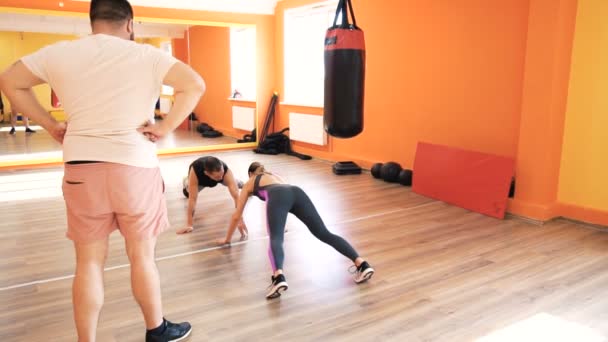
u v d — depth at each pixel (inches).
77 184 59.7
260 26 289.3
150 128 62.4
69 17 261.1
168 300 94.5
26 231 139.1
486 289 98.8
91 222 61.4
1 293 97.8
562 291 97.6
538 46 142.0
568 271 108.2
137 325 84.4
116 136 59.6
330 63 113.2
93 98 58.3
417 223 146.3
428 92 190.7
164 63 61.1
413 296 95.7
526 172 150.0
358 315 87.9
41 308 91.1
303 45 268.8
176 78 61.4
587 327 83.0
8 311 89.9
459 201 165.9
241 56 315.9
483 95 167.6
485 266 111.4
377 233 136.3
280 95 294.7
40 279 105.0
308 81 269.6
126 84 59.1
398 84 205.9
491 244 126.9
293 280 104.0
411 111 200.5
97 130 58.9
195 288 100.2
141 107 61.0
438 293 97.0
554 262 113.8
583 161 144.3
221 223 146.5
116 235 133.0
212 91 337.4
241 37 312.8
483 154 159.0
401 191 189.0
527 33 148.0
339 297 95.5
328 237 101.1
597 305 91.4
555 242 128.6
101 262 64.4
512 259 115.8
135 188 61.6
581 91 142.8
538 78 143.1
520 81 154.5
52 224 145.8
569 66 144.2
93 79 58.1
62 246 126.4
